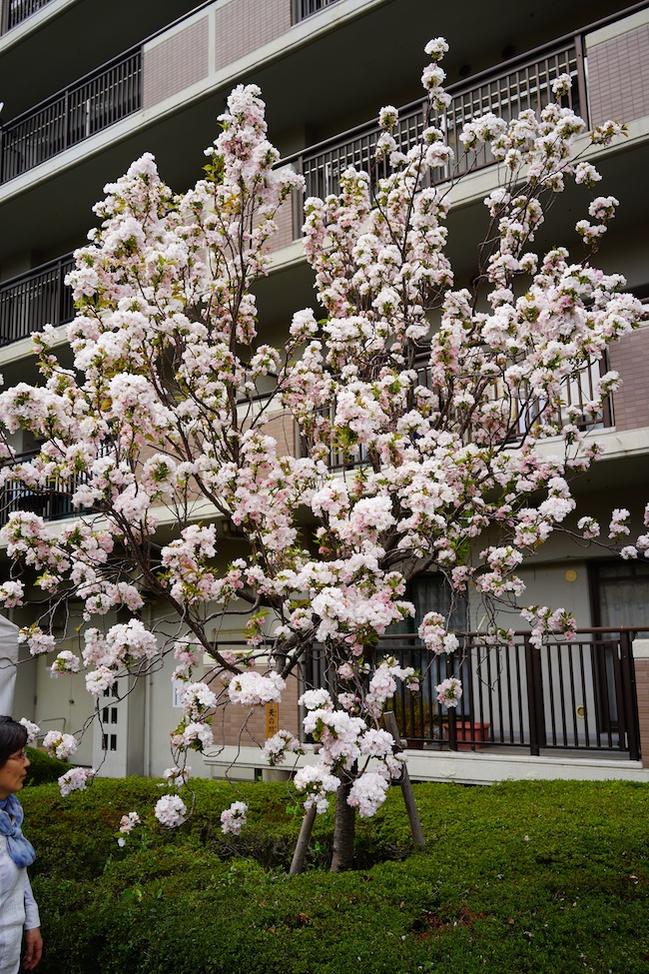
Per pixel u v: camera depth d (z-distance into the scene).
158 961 3.49
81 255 4.95
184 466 4.84
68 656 4.38
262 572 4.71
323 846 5.14
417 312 5.89
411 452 4.50
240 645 9.53
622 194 7.93
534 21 9.52
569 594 8.62
